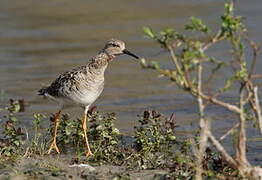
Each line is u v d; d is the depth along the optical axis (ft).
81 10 122.83
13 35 108.88
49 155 52.01
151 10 121.60
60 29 111.86
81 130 56.08
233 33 40.78
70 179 43.88
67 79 54.65
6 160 47.50
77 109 70.64
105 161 49.49
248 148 53.93
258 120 39.68
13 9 123.03
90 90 54.65
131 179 44.39
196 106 70.54
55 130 54.49
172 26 108.27
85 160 50.39
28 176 44.06
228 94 73.67
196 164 43.47
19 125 62.59
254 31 102.63
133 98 75.31
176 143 54.80
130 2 126.93
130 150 49.65
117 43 55.88
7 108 55.57
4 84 82.17
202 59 38.24
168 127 52.75
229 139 56.70
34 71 88.43
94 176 44.75
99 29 110.93
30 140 56.59
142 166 47.03
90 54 95.96
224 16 38.47
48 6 124.98
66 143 56.54
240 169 39.75
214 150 51.52
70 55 96.12
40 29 111.96
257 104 39.34
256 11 116.57
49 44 103.19
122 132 60.03
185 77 38.14
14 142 50.88
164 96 75.72
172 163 47.29
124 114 68.08
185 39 38.40
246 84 39.09
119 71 88.84
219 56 90.48
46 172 45.11
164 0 127.95
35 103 73.20
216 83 78.48
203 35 98.22
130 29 110.01
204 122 39.34
